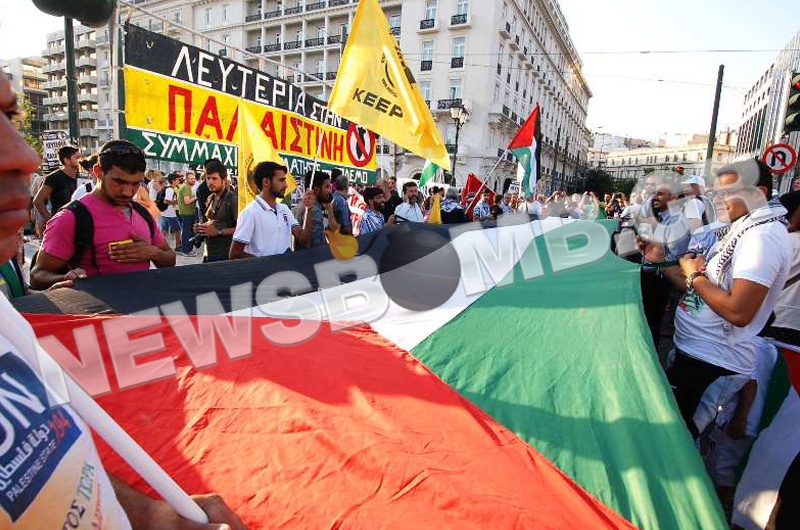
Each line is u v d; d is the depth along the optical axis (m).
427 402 1.45
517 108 40.06
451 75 33.59
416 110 4.25
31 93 67.12
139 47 3.90
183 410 1.30
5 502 0.40
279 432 1.21
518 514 1.02
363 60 4.08
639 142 119.94
